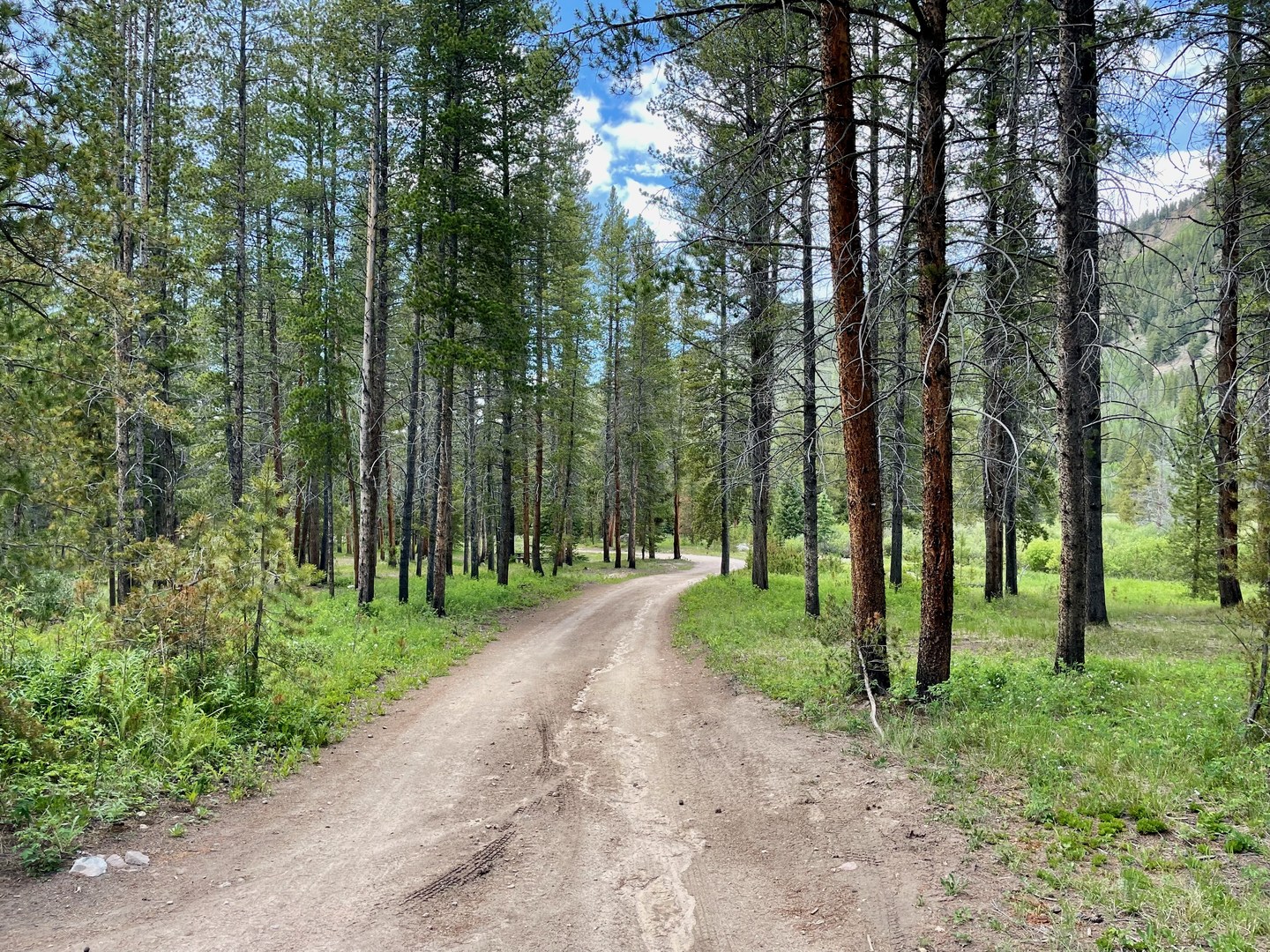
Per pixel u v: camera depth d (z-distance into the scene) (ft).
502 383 79.30
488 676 38.55
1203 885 12.84
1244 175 33.06
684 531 216.74
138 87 50.88
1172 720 22.36
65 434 28.55
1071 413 31.48
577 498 130.62
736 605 65.77
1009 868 14.34
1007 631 48.83
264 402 95.61
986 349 29.60
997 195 27.89
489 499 110.22
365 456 55.57
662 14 25.21
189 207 59.98
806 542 53.62
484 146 58.59
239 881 15.10
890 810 17.98
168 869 15.48
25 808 16.24
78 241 25.05
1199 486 75.61
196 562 25.80
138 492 47.14
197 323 56.08
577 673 39.47
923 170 26.13
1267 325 34.88
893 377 37.83
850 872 15.08
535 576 101.45
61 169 23.03
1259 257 35.37
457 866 16.10
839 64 26.86
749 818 18.69
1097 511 50.31
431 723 28.84
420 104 57.06
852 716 26.45
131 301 32.86
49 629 30.48
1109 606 68.80
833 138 27.45
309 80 68.69
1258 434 23.52
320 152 76.18
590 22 25.67
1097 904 12.69
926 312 26.78
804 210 41.19
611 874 15.72
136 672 23.08
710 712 29.89
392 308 85.05
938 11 25.05
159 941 12.56
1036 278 36.52
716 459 75.77
